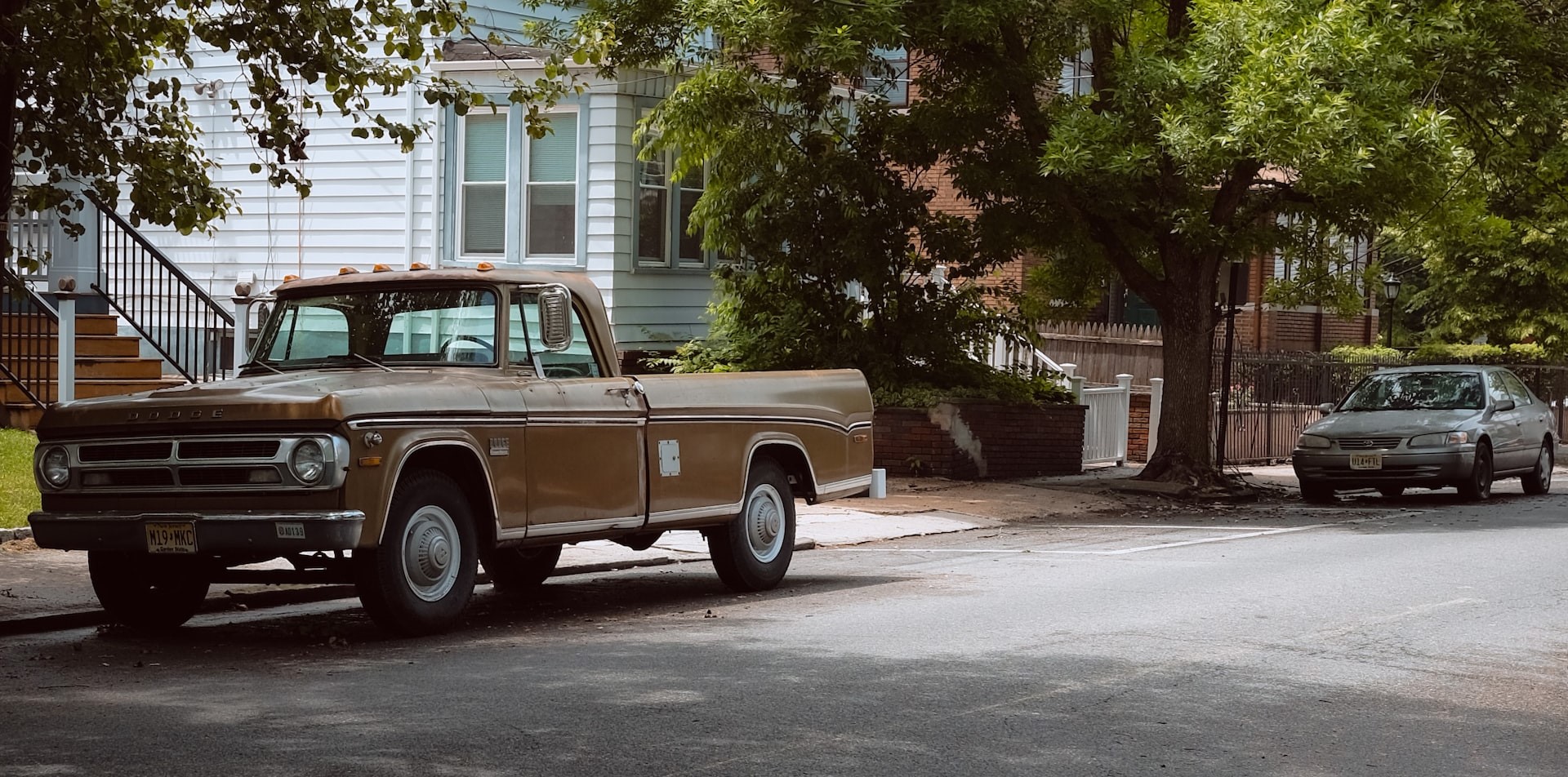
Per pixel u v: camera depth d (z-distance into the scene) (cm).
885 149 2269
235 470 929
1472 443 2145
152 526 932
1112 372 3269
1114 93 2027
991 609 1120
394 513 953
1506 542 1620
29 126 1266
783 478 1248
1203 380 2255
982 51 2088
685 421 1145
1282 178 3005
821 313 2330
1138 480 2262
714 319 2466
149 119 1355
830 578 1321
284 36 1254
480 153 2417
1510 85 2045
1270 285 2433
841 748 696
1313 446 2181
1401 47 1866
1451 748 721
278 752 674
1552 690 855
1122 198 2048
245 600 1134
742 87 2175
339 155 2495
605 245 2348
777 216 2238
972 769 665
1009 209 2206
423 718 742
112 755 666
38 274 1998
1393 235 3809
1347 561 1442
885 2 1867
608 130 2344
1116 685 846
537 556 1241
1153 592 1218
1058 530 1784
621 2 2027
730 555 1197
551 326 1025
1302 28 1800
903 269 2344
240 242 2553
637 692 808
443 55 2412
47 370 1748
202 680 837
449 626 991
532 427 1028
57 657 912
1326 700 819
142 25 1303
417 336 1072
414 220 2450
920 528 1750
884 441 2294
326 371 1068
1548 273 3769
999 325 2414
